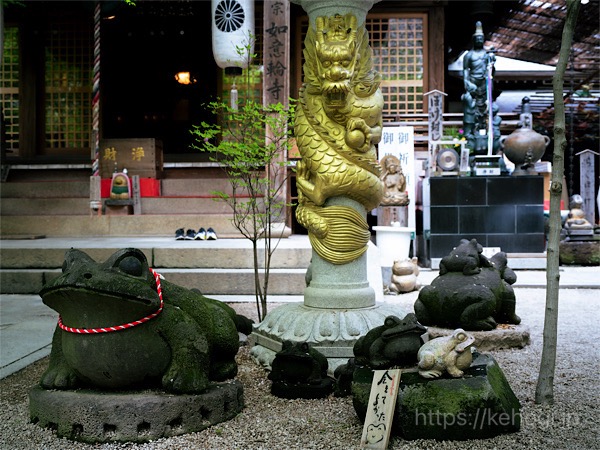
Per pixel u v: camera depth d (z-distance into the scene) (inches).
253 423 155.5
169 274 346.9
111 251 374.3
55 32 663.1
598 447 138.3
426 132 636.7
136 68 757.9
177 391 147.3
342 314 204.5
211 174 582.6
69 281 138.6
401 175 509.0
